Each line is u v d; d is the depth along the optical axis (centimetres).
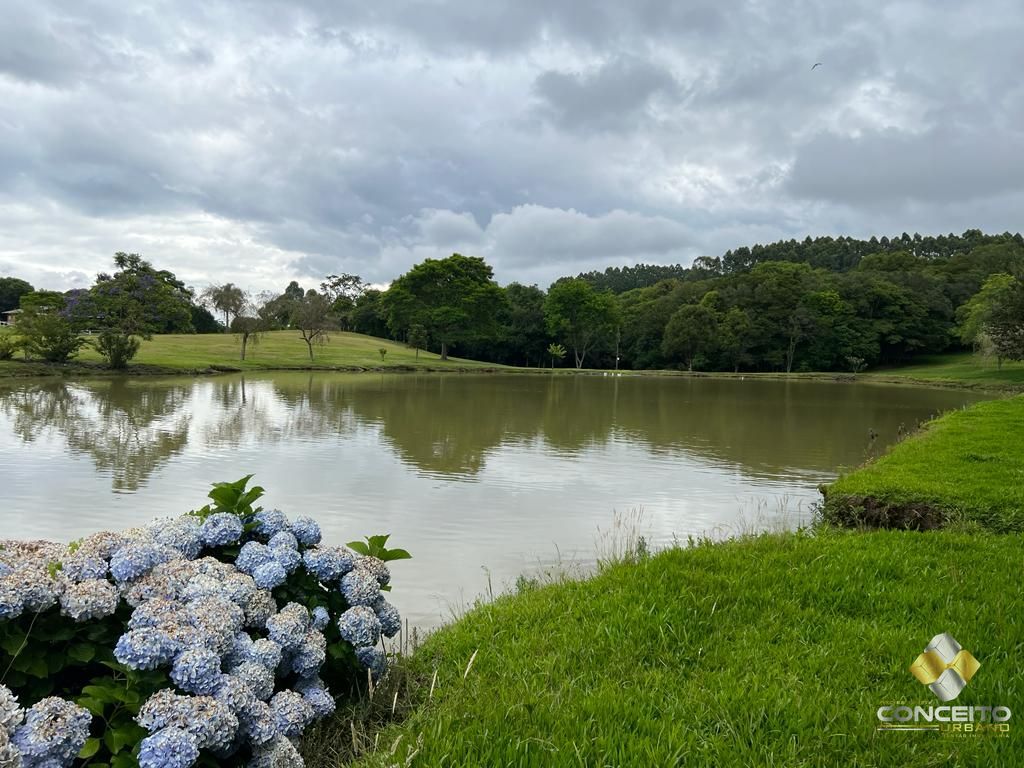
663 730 305
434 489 1165
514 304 9044
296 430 1875
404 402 2844
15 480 1138
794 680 357
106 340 3806
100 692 259
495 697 348
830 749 297
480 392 3594
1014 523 786
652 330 8562
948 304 8044
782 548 635
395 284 7481
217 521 363
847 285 8262
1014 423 1781
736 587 508
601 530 926
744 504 1115
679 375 6831
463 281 7344
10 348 3728
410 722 328
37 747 227
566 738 299
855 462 1555
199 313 8662
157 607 287
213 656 273
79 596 271
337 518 958
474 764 276
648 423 2341
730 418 2564
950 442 1412
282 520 384
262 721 275
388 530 901
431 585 683
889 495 891
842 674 371
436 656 435
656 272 15462
